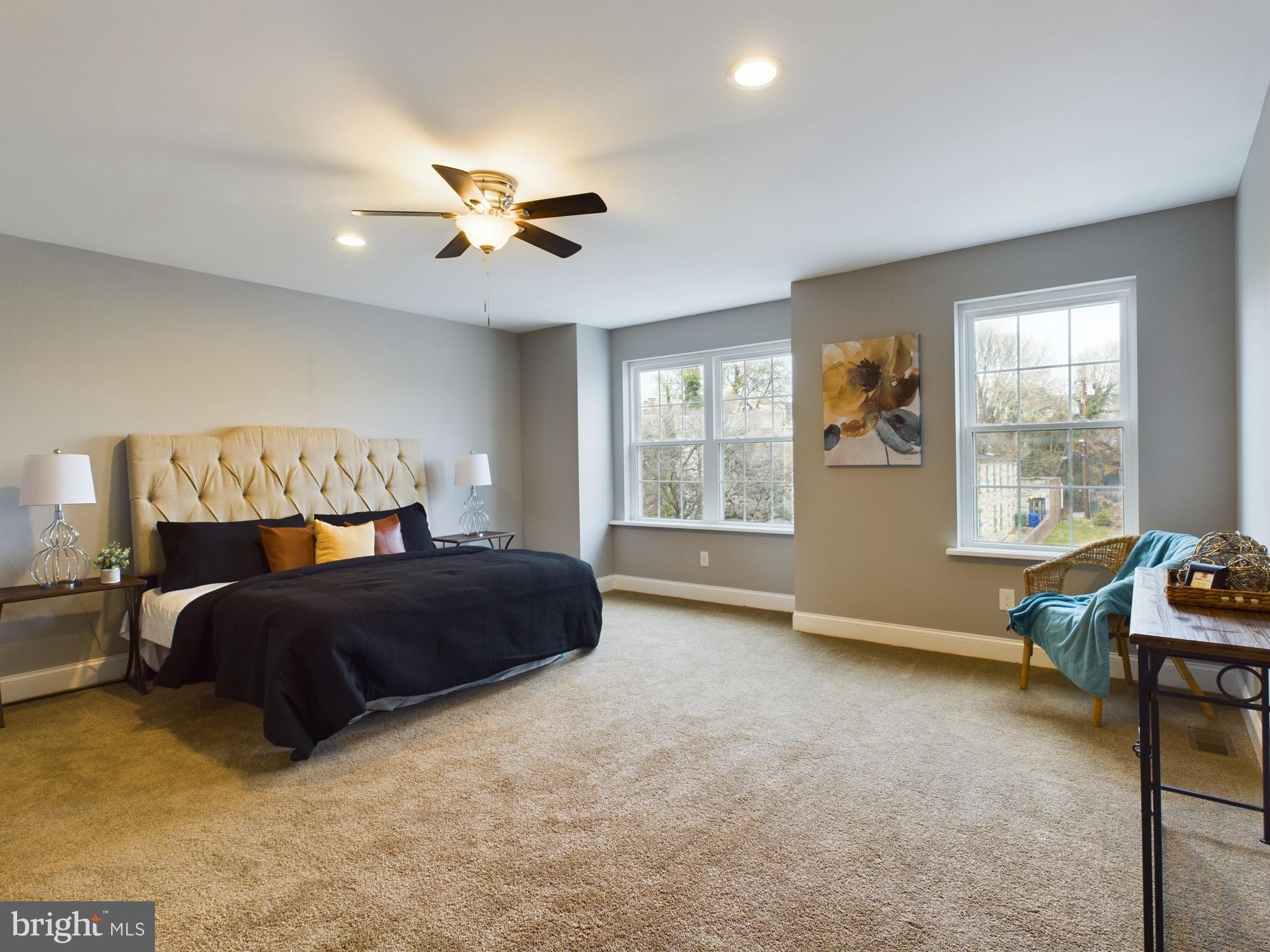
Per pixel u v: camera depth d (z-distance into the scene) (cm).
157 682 292
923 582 392
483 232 258
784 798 223
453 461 539
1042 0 167
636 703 312
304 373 444
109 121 219
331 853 194
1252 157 246
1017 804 217
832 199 296
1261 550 192
